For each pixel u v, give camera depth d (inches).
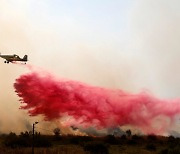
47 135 4424.2
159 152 3393.2
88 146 3270.2
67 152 2979.8
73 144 3895.2
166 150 3270.2
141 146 3934.5
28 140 3644.2
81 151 3164.4
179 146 3732.8
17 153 2787.9
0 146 3307.1
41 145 3516.2
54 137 4256.9
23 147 3376.0
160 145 4089.6
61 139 4173.2
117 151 3437.5
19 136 4001.0
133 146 3951.8
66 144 3863.2
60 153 2881.4
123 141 4252.0
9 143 3430.1
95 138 4397.1
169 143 4229.8
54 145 3698.3
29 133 4133.9
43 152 2837.1
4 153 2773.1
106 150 3240.7
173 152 3208.7
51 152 2866.6
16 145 3371.1
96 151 3191.4
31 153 2763.3
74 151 3110.2
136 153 3331.7
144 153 3344.0
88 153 3065.9
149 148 3722.9
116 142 4116.6
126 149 3649.1
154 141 4407.0
